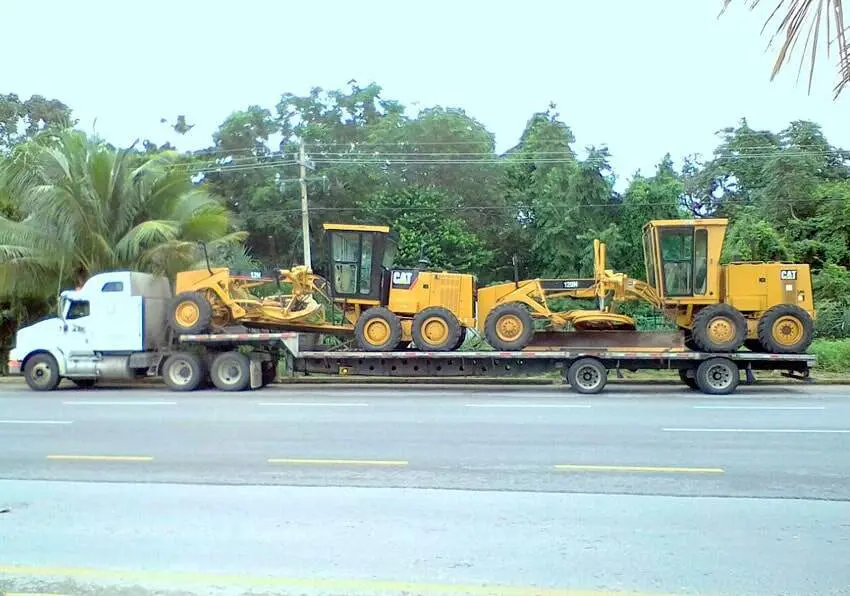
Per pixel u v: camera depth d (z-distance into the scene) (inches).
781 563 221.9
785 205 1300.4
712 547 236.1
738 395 666.2
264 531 253.4
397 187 1483.8
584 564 221.3
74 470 347.6
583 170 1398.9
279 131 1587.1
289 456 376.5
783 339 678.5
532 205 1469.0
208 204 968.3
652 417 509.7
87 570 218.8
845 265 1231.5
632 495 298.4
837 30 101.0
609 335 713.6
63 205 874.8
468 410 550.3
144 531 254.4
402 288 752.3
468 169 1499.8
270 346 751.1
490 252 1363.2
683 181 1558.8
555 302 848.3
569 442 412.8
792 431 449.4
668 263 711.7
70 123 1457.9
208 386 778.2
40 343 754.2
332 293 764.6
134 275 758.5
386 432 447.8
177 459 370.9
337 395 670.5
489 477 329.1
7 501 293.6
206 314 740.7
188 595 200.2
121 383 840.3
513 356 695.7
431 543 240.2
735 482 319.6
